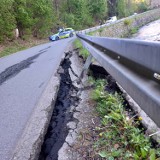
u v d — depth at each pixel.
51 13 28.98
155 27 34.97
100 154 2.63
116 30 33.53
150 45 1.60
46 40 27.42
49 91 4.78
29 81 5.81
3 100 4.54
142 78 1.82
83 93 4.86
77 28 39.47
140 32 32.94
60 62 7.93
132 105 3.73
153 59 1.56
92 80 5.51
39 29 27.03
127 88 2.10
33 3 24.84
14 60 9.99
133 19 40.31
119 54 2.46
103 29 28.95
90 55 5.88
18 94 4.82
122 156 2.59
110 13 58.19
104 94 4.43
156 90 1.56
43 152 2.89
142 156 2.50
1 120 3.58
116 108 3.67
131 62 2.08
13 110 3.94
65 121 3.63
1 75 6.97
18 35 22.84
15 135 3.08
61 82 5.76
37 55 10.61
